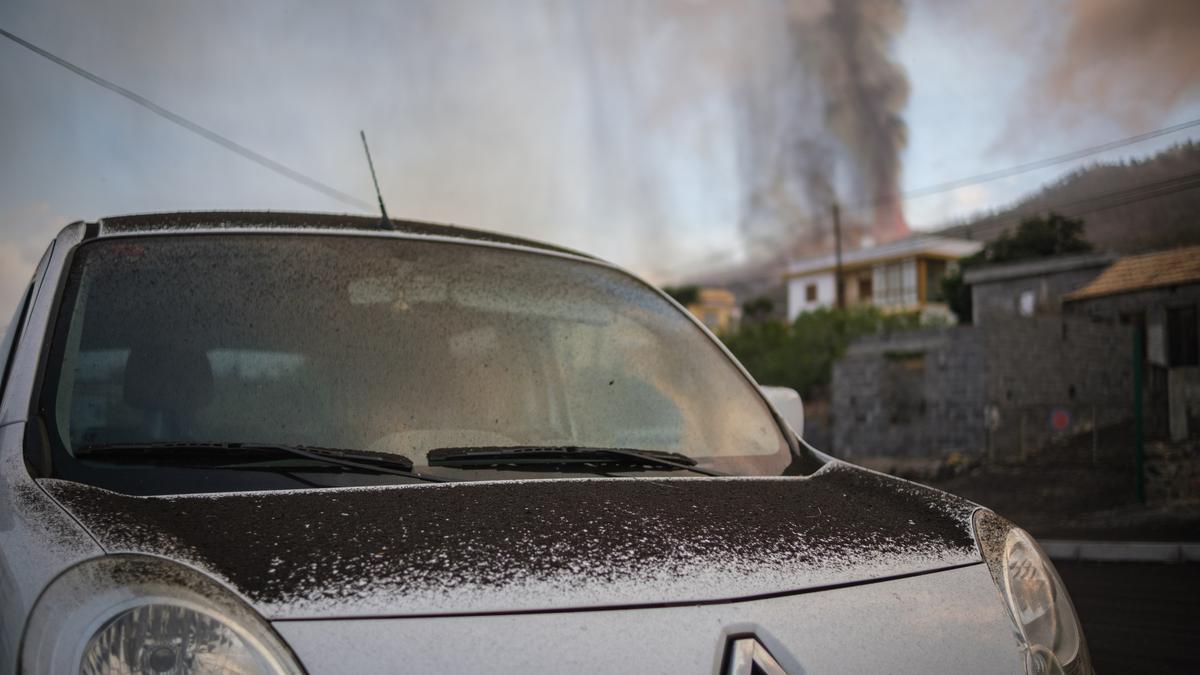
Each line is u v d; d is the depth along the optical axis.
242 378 2.04
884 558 1.78
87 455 1.81
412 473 1.91
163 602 1.41
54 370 1.96
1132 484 15.16
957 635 1.68
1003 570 1.86
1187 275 22.12
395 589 1.49
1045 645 1.77
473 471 1.96
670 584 1.58
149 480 1.75
